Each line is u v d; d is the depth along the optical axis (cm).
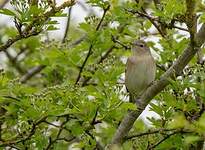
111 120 1060
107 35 1323
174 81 985
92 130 1144
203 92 940
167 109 1061
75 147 1147
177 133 1000
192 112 1027
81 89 1024
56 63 1348
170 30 1309
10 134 1127
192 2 920
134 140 1109
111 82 1098
